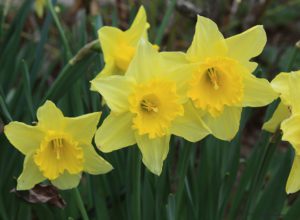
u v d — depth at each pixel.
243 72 0.63
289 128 0.61
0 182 0.76
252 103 0.64
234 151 0.77
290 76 0.62
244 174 0.77
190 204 0.74
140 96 0.62
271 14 1.42
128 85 0.62
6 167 0.76
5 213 0.75
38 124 0.62
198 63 0.62
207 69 0.64
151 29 1.07
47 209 0.74
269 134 0.72
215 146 0.74
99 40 0.69
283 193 0.75
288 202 0.90
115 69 0.70
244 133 1.33
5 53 0.88
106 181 0.74
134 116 0.62
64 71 0.71
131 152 0.69
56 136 0.62
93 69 0.79
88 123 0.62
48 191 0.67
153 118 0.63
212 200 0.75
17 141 0.62
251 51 0.63
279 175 0.75
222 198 0.77
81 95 0.78
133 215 0.68
